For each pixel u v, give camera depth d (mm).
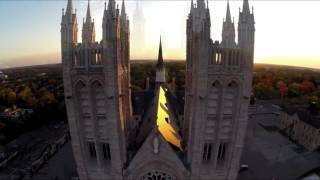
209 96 49594
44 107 187125
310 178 86375
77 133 51719
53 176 97625
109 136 50562
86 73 48438
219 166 54250
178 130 72125
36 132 158375
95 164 54188
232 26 48875
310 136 121312
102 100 50250
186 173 51812
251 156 111750
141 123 78500
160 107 67125
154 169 52281
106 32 45781
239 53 48219
